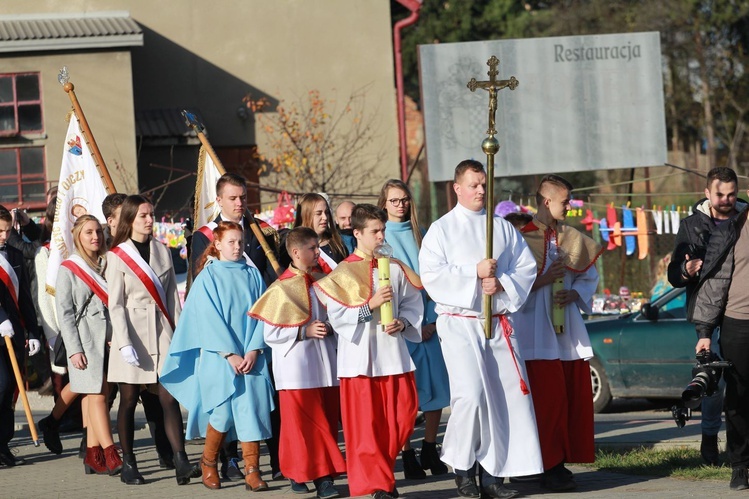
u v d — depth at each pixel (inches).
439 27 2182.6
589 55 1177.4
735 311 434.9
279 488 477.4
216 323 464.1
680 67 2111.2
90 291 530.3
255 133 1315.2
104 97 1177.4
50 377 723.4
